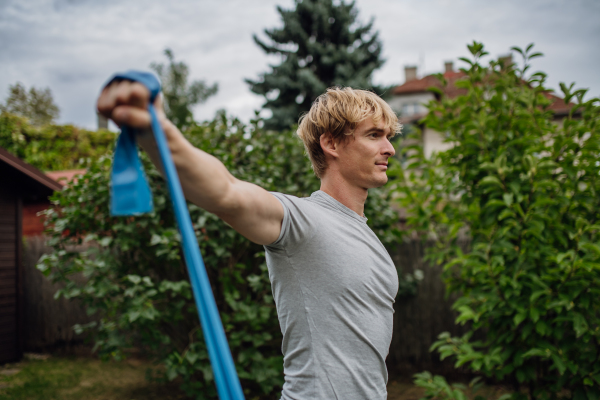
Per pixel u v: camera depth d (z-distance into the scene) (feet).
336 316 3.60
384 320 3.94
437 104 10.73
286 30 52.47
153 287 12.42
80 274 19.57
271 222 3.28
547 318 9.08
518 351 9.20
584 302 8.29
